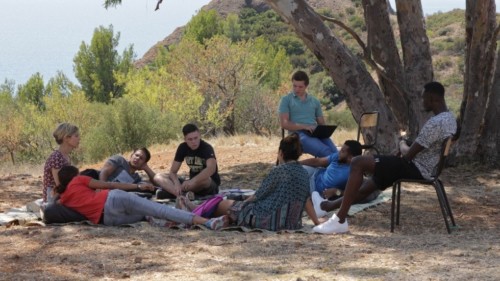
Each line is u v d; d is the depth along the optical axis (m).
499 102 11.41
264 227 7.45
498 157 11.48
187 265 5.99
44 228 7.64
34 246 6.76
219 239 7.02
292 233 7.34
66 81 48.06
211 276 5.60
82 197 7.76
